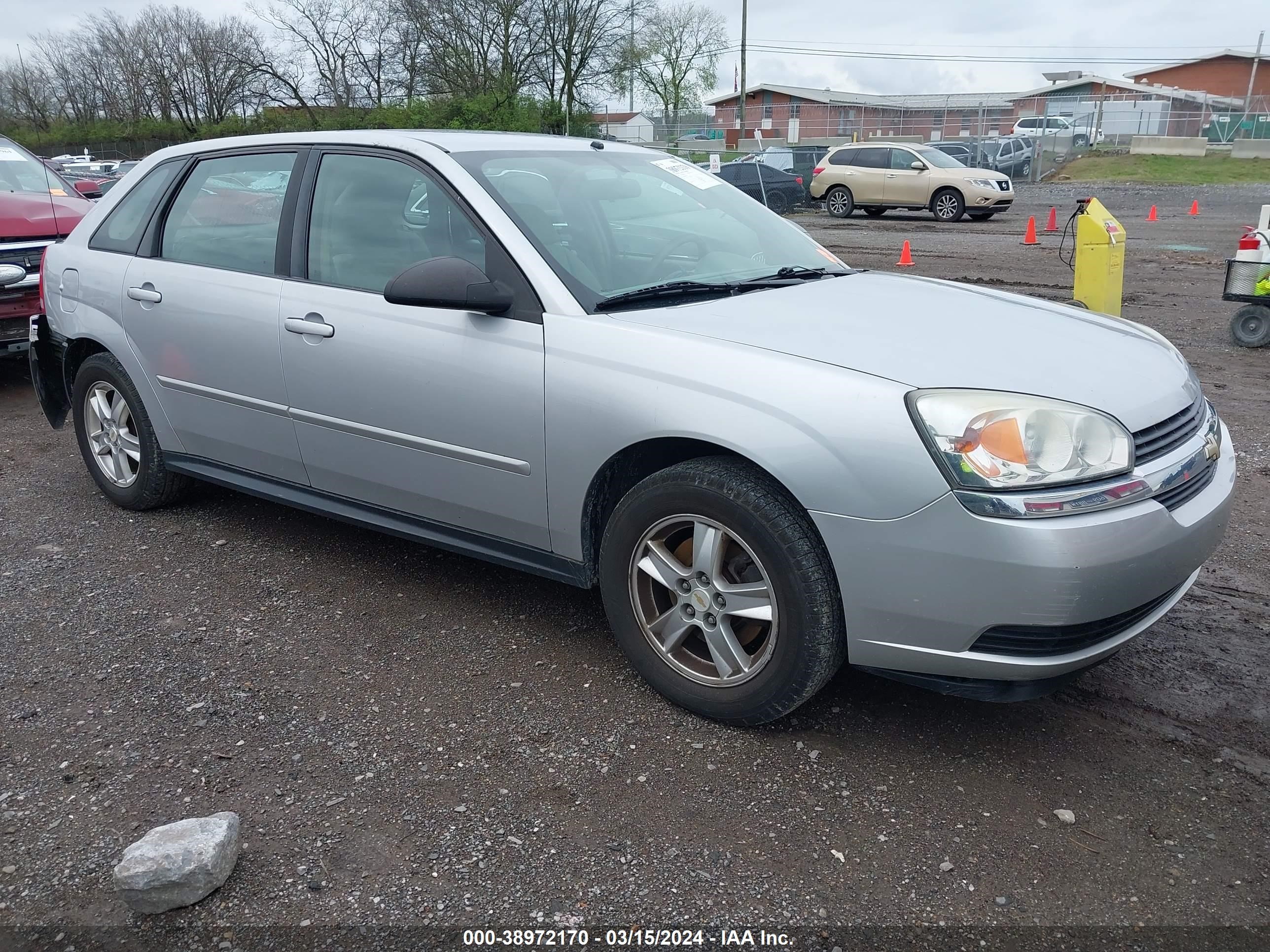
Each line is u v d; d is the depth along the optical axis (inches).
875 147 880.9
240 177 160.4
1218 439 118.1
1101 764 109.6
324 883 91.5
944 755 111.2
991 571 95.0
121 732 115.4
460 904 89.0
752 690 111.0
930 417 97.3
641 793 104.3
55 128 2576.3
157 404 171.8
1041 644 98.6
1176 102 2025.1
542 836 97.7
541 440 121.0
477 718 118.3
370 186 142.2
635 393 111.9
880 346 109.3
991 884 91.4
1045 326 124.0
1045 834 98.2
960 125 1792.6
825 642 105.8
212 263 160.2
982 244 665.0
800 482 101.3
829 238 710.5
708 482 108.6
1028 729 116.3
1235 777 107.3
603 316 118.9
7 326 273.0
